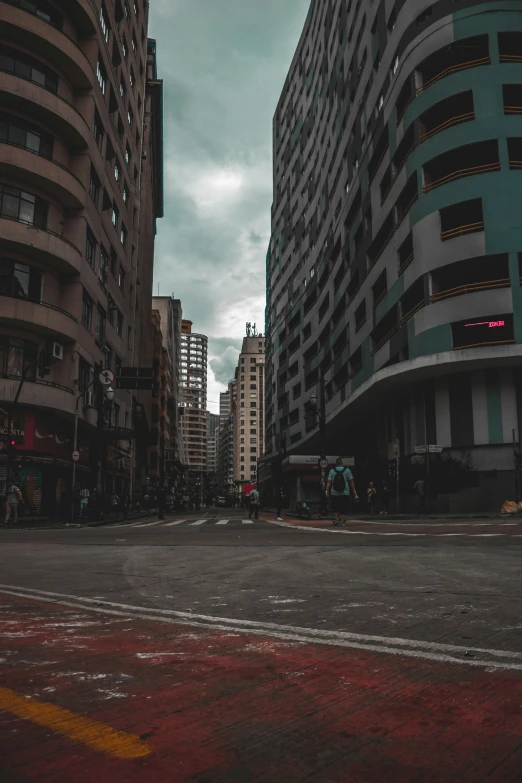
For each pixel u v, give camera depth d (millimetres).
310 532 14055
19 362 26391
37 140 27984
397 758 1935
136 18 48438
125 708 2426
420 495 23703
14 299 25672
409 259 29688
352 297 43781
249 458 168875
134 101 47500
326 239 52969
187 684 2752
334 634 3758
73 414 28234
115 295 40719
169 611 4684
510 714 2303
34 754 1972
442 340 26156
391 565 7152
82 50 30578
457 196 26500
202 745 2051
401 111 32312
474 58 28219
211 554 9164
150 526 19969
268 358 90375
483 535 11148
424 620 4102
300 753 1981
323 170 54906
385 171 34281
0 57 27172
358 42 41469
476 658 3125
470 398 26703
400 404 32906
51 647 3516
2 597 5457
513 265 25109
